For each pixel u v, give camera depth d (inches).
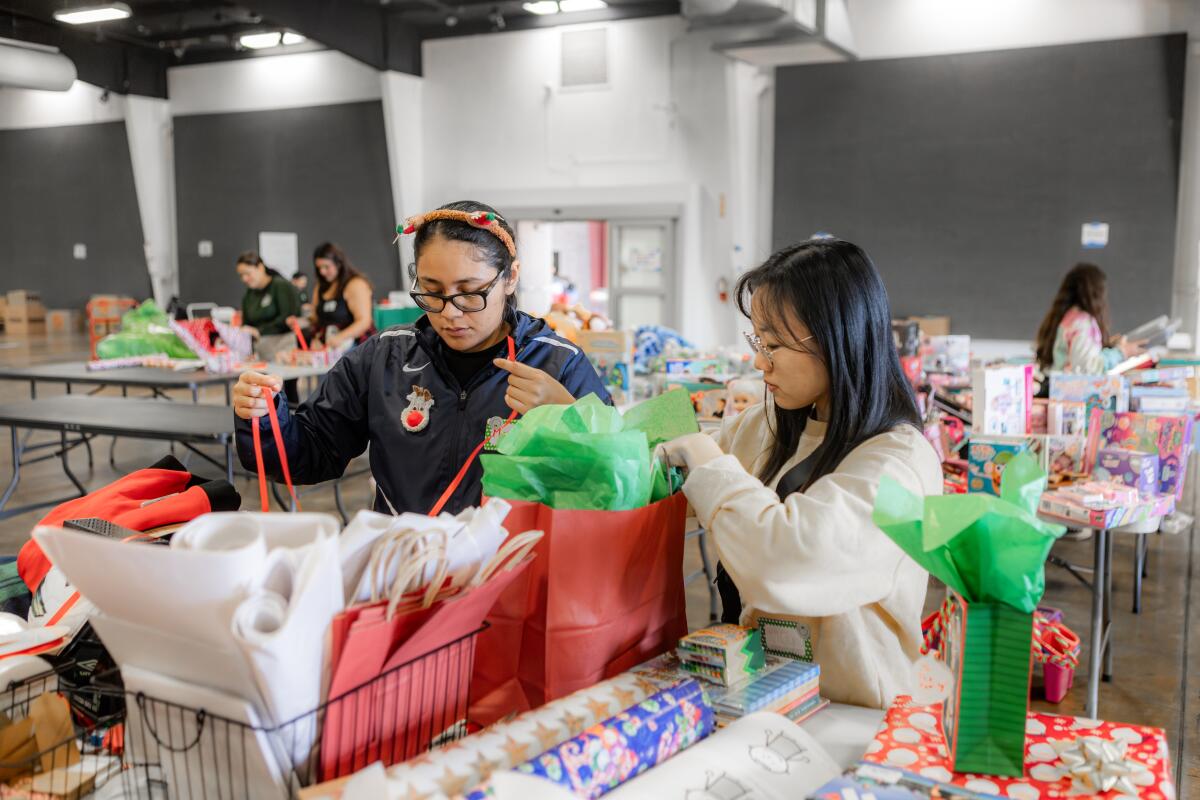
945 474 151.3
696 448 53.7
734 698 47.2
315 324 294.5
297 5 409.1
